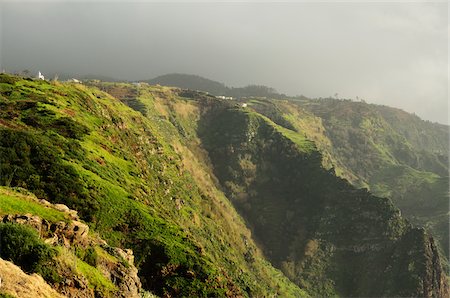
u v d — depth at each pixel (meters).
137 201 92.00
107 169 97.56
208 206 191.25
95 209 75.56
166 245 81.38
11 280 18.47
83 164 88.38
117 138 131.50
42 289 19.47
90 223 72.69
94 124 123.25
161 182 148.88
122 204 84.62
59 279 22.20
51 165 76.88
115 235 76.31
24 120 97.94
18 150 75.38
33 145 79.06
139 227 83.00
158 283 75.25
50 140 88.56
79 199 74.44
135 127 172.38
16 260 21.39
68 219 29.53
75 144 95.62
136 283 31.55
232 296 81.44
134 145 148.00
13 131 80.31
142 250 77.75
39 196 68.44
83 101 137.12
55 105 115.88
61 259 23.31
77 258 26.66
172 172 175.62
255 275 183.88
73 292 22.58
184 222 140.38
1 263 19.08
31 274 20.25
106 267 30.08
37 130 93.88
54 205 32.19
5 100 107.50
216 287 79.75
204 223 165.25
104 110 146.62
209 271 81.50
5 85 120.06
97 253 30.22
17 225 22.55
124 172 107.19
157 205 107.19
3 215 25.66
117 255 33.06
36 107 107.44
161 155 176.62
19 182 68.69
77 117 117.00
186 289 75.81
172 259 79.31
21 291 18.22
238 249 193.00
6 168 69.75
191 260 81.44
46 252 22.36
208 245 147.12
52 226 27.41
